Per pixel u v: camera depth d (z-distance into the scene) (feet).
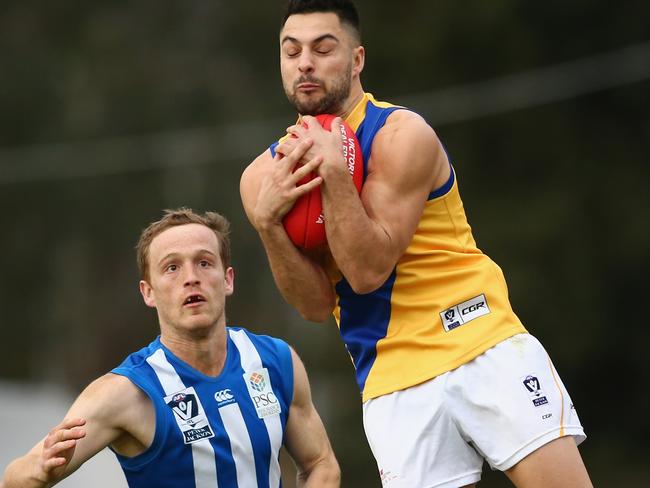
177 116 358.43
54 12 390.63
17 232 367.04
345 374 288.92
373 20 304.71
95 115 362.94
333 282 70.28
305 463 74.59
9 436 192.65
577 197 284.41
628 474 280.92
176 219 71.72
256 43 361.71
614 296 280.51
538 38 295.69
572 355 276.21
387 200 66.23
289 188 66.18
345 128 67.26
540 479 65.10
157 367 70.03
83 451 66.80
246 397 71.26
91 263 368.89
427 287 68.49
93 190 357.00
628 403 284.00
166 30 380.58
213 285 70.49
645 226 277.85
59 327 370.94
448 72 298.76
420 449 67.05
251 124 340.18
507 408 65.62
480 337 67.10
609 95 292.40
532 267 275.18
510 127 290.56
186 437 69.10
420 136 66.90
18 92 379.35
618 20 293.64
